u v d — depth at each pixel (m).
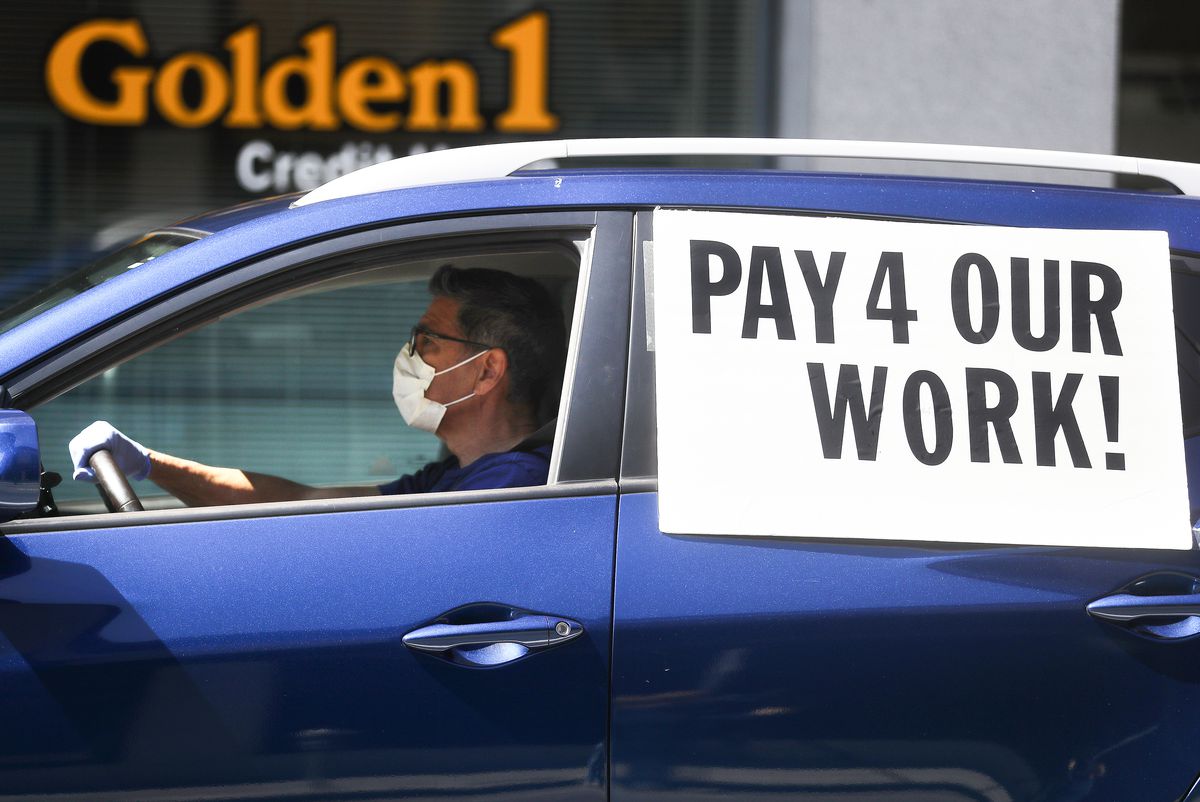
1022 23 25.12
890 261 7.75
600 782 7.07
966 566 7.37
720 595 7.15
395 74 25.66
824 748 7.18
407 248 7.59
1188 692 7.50
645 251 7.68
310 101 25.62
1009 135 25.30
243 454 22.25
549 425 8.39
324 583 7.00
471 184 7.80
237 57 25.44
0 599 6.79
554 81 25.86
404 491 9.09
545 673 7.03
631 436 7.41
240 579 6.97
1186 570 7.60
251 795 6.86
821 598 7.20
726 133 25.97
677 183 7.86
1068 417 7.63
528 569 7.11
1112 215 8.08
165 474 9.44
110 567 6.94
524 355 8.46
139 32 25.33
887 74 25.19
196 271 7.35
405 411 8.61
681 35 25.78
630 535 7.22
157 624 6.85
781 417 7.43
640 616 7.09
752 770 7.14
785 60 25.45
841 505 7.35
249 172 25.77
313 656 6.90
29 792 6.70
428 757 6.95
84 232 25.81
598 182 7.84
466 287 8.45
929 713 7.25
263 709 6.86
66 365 7.11
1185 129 26.56
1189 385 7.91
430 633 6.96
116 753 6.77
